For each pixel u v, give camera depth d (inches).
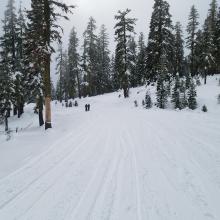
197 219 201.0
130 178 290.8
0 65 1181.1
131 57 1674.5
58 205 238.2
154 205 226.4
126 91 1670.8
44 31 679.1
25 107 1736.0
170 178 283.1
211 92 1416.1
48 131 659.4
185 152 373.7
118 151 408.8
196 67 2081.7
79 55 2273.6
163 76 1419.8
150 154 378.3
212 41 1798.7
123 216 211.5
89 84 2233.0
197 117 735.1
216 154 351.9
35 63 874.8
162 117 788.0
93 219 209.8
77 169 335.0
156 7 1641.2
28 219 216.2
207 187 255.3
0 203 249.3
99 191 262.2
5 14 1348.4
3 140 636.7
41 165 363.6
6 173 338.6
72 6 686.5
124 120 782.5
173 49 1668.3
